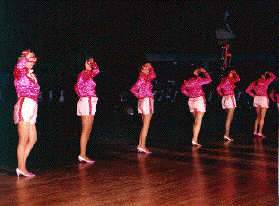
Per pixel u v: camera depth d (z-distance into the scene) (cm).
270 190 519
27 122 606
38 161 731
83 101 713
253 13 2953
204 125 1370
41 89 2458
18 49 2548
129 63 2741
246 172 633
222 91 1018
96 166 684
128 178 591
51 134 1127
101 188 533
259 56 2953
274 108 2123
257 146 907
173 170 648
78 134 1127
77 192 513
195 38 3075
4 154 829
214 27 3016
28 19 2547
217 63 3048
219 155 792
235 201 468
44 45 2559
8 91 2422
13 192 515
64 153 818
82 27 2570
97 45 2673
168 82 2877
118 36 2708
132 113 1758
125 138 1048
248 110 2033
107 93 2050
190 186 541
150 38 2973
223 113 1866
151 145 926
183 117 1661
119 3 2642
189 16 3067
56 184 557
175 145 926
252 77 2820
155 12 2894
